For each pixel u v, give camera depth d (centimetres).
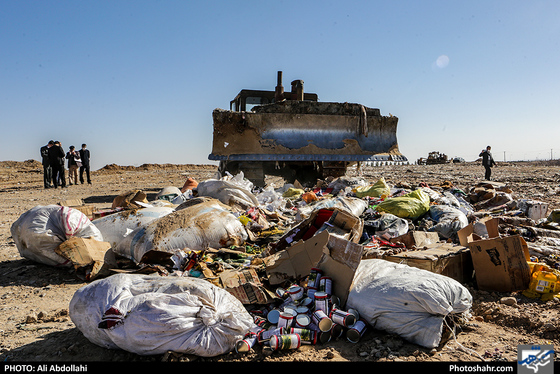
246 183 806
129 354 264
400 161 1052
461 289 297
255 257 449
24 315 337
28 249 455
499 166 2867
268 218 644
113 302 264
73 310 275
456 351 273
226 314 266
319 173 1152
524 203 689
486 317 326
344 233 439
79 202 676
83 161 1691
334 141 1023
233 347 271
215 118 966
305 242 362
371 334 296
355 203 638
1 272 456
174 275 388
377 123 1049
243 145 978
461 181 1402
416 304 282
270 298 327
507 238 369
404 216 596
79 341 286
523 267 364
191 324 254
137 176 2258
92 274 414
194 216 487
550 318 310
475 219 603
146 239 454
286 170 1209
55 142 1508
